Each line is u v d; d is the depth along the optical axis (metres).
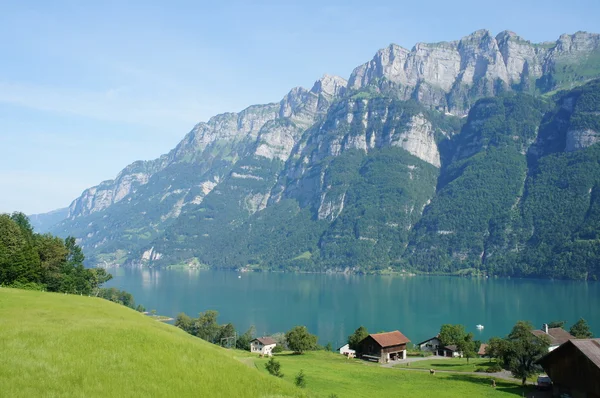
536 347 91.75
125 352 55.34
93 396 43.34
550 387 88.31
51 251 138.38
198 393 50.03
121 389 46.38
